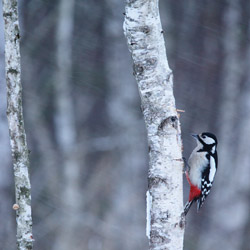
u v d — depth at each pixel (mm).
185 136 17766
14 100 7188
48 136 17828
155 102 7000
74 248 15477
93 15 19453
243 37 19297
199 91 18594
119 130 17906
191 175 10234
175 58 19125
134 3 7000
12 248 13289
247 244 16875
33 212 16031
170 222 6973
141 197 17109
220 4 19609
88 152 17641
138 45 7031
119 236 15688
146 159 17781
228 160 17859
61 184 16891
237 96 18625
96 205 16734
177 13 19797
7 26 7160
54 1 19344
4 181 13422
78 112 18641
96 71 18969
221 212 17094
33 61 18531
